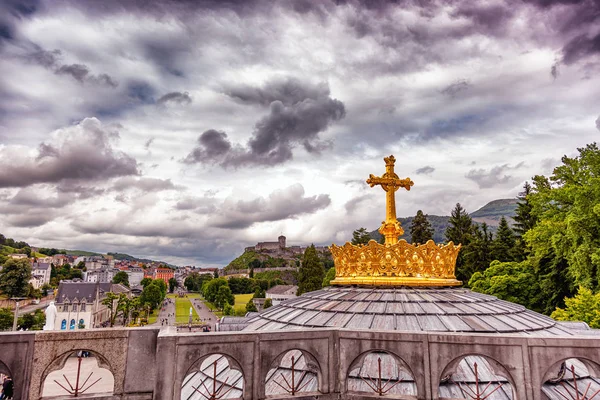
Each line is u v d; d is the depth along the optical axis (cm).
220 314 16050
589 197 3784
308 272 7844
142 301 15500
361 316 1238
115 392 738
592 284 3675
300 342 806
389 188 1706
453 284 1517
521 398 725
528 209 6838
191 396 1241
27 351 704
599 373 716
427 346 782
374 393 814
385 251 1512
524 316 1350
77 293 10362
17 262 13712
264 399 772
